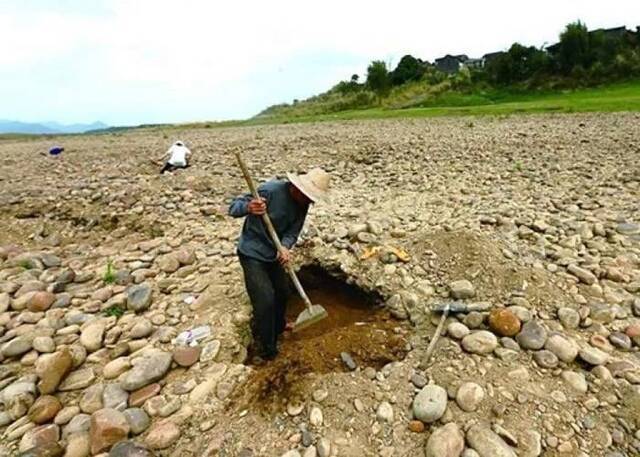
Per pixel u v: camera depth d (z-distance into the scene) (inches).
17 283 210.8
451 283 184.7
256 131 1011.9
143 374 144.9
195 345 161.0
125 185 382.0
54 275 220.5
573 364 142.6
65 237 293.6
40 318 184.4
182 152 469.1
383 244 221.3
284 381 139.3
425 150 528.7
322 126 1039.6
